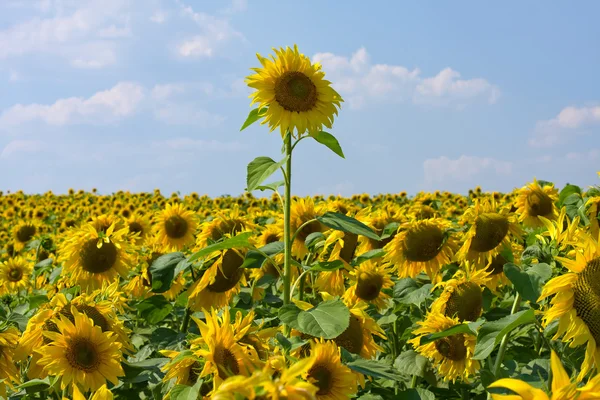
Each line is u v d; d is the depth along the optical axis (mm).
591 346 2957
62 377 3895
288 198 4504
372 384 5145
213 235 6961
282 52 4906
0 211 21750
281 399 1524
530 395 1672
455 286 5125
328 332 3412
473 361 4750
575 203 6094
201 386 3152
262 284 6273
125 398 4648
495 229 6441
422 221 6734
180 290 6965
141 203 19906
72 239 6766
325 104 4910
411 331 5492
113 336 4168
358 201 21234
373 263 6543
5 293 8914
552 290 3061
